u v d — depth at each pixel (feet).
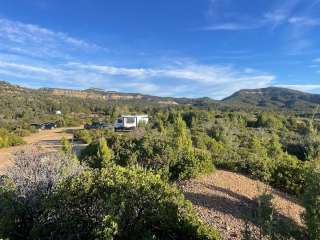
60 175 19.27
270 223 13.79
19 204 16.51
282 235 14.46
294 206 23.90
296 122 112.47
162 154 29.01
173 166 28.40
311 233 14.48
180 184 26.11
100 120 203.72
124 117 145.07
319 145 28.86
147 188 14.75
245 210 20.88
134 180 15.15
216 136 77.41
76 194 14.57
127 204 13.99
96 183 15.03
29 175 18.99
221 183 26.50
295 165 29.76
